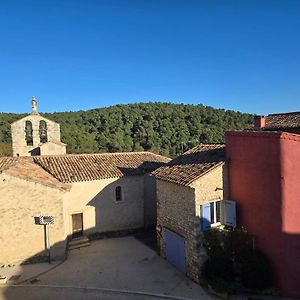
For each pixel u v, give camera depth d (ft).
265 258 51.55
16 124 110.93
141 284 53.42
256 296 50.16
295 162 48.47
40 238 61.93
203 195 53.83
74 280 54.85
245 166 53.98
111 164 82.53
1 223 59.57
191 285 53.01
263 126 83.20
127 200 79.56
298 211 48.96
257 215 52.49
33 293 50.39
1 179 59.16
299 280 49.60
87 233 75.15
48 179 64.59
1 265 59.93
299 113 84.23
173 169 62.28
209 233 53.88
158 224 64.69
